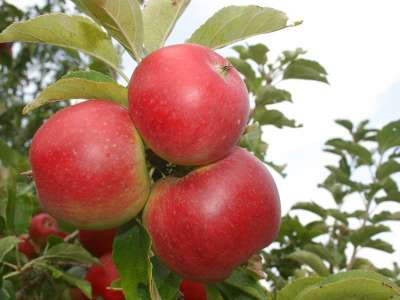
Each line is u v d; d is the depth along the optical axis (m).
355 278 0.30
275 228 0.34
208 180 0.32
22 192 0.63
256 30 0.36
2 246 0.48
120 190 0.31
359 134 1.04
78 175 0.30
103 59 0.36
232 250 0.32
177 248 0.32
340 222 0.91
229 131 0.31
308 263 0.73
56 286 0.55
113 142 0.31
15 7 1.21
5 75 1.36
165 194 0.33
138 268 0.33
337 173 0.91
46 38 0.35
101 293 0.45
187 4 0.37
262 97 0.77
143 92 0.30
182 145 0.30
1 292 0.49
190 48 0.31
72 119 0.31
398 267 0.92
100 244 0.47
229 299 0.40
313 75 0.80
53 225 0.59
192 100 0.29
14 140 1.31
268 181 0.33
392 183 0.85
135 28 0.34
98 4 0.32
